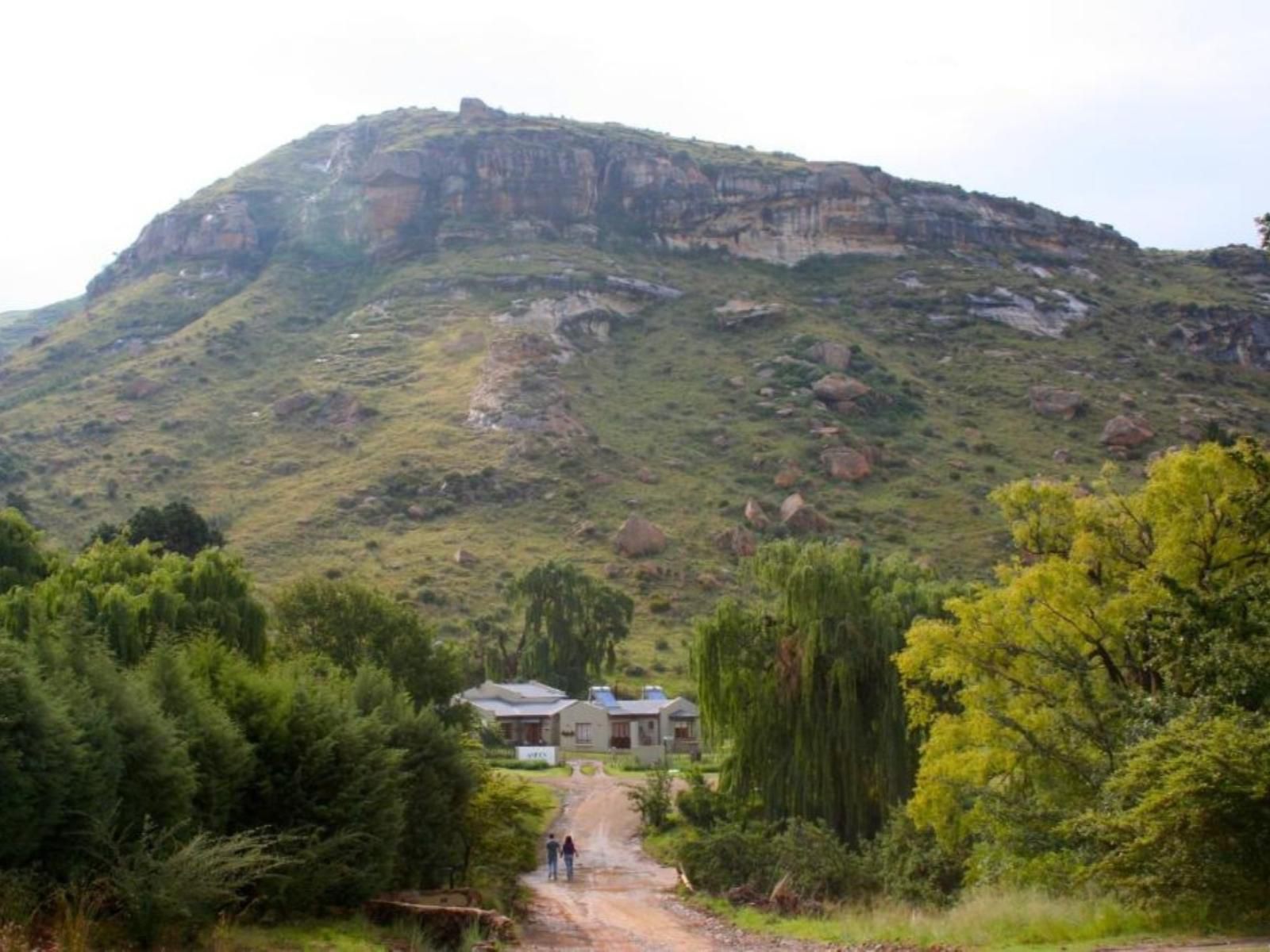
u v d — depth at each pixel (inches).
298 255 7214.6
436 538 3905.0
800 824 1278.3
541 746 2856.8
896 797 1435.8
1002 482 4414.4
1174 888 618.5
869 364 5531.5
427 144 7583.7
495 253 6752.0
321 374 5423.2
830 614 1494.8
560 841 1803.6
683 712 3056.1
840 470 4448.8
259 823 773.3
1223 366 6171.3
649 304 6353.3
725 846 1293.1
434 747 1007.0
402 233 7229.3
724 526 4079.7
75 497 4175.7
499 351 5251.0
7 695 568.1
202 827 684.1
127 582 1414.9
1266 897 597.9
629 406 5118.1
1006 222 7819.9
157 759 652.7
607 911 1163.9
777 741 1524.4
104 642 780.0
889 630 1465.3
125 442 4766.2
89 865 596.7
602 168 7760.8
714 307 6279.5
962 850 1088.8
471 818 1147.9
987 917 726.5
